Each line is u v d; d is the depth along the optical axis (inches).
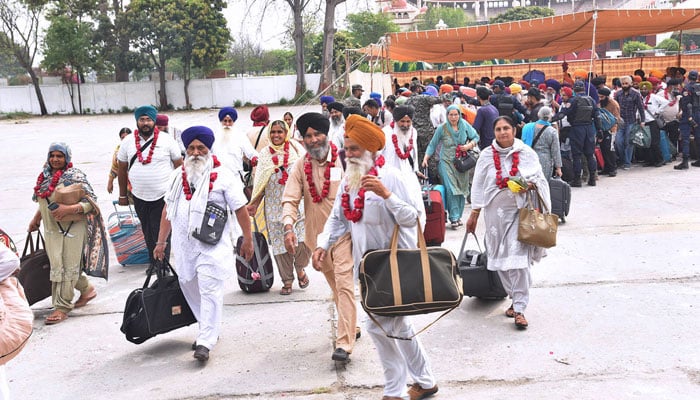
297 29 2064.5
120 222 346.6
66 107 2190.0
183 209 218.1
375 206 169.5
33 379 212.2
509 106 478.3
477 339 223.9
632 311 242.4
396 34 730.8
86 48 2117.4
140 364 219.9
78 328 256.2
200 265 217.2
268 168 274.2
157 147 309.4
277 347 227.6
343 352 202.7
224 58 2170.3
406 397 175.2
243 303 275.9
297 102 2014.0
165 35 2068.2
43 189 262.2
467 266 252.1
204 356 213.5
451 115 376.8
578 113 476.1
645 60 1101.1
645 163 565.0
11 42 2092.8
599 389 185.0
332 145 227.8
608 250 321.4
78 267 264.8
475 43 790.5
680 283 270.1
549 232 223.6
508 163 232.1
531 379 193.2
